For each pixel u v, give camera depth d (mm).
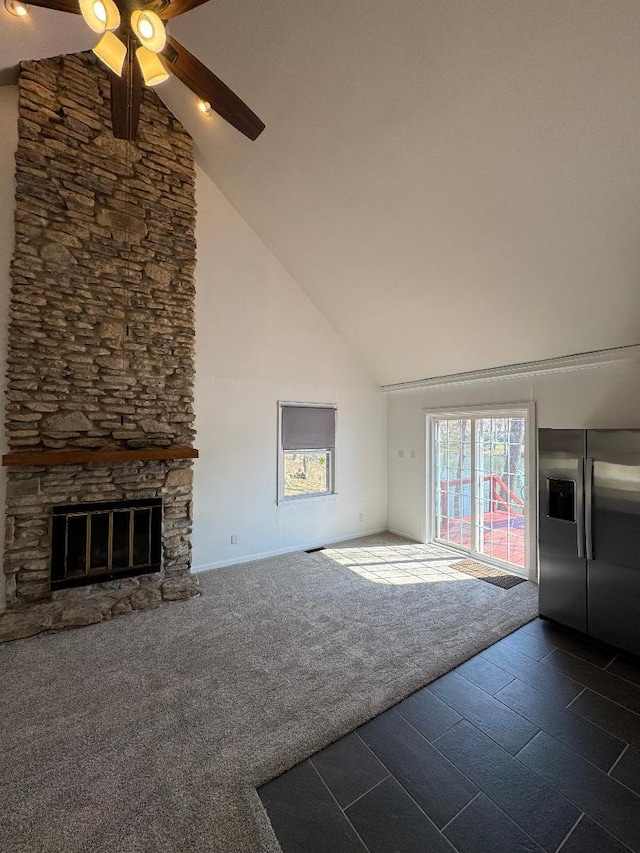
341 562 4543
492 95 2271
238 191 4172
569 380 3785
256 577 4070
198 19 2773
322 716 2117
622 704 2250
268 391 4738
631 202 2365
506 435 4406
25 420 3186
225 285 4406
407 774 1790
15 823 1537
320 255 4281
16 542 3168
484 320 3830
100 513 3455
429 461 5309
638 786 1733
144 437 3697
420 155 2785
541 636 2977
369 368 5648
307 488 5164
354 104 2754
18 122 3176
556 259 2916
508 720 2123
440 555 4805
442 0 2043
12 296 3156
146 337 3711
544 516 3191
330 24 2414
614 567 2754
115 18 1518
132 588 3562
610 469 2771
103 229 3500
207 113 3531
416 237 3396
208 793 1671
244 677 2438
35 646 2773
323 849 1467
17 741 1933
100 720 2076
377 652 2717
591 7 1786
